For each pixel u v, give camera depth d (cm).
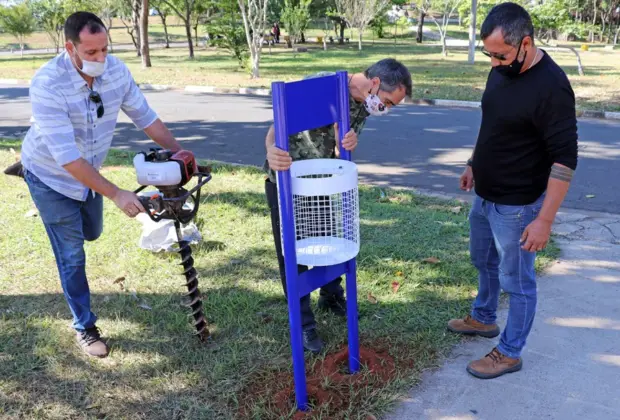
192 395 297
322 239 301
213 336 350
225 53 3244
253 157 830
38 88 282
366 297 395
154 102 1409
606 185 663
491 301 343
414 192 643
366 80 306
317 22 5450
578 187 656
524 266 296
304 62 2436
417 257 456
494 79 287
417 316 371
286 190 259
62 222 313
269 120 1121
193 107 1312
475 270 432
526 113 270
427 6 3706
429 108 1271
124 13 3350
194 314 336
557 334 352
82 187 312
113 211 561
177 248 459
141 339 347
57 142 282
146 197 299
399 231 509
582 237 500
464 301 389
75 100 292
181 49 3741
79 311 330
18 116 1215
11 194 615
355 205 287
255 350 335
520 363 316
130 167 730
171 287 413
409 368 317
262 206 574
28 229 518
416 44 3831
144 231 467
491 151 289
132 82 327
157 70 2169
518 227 291
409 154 837
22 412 284
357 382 304
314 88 269
